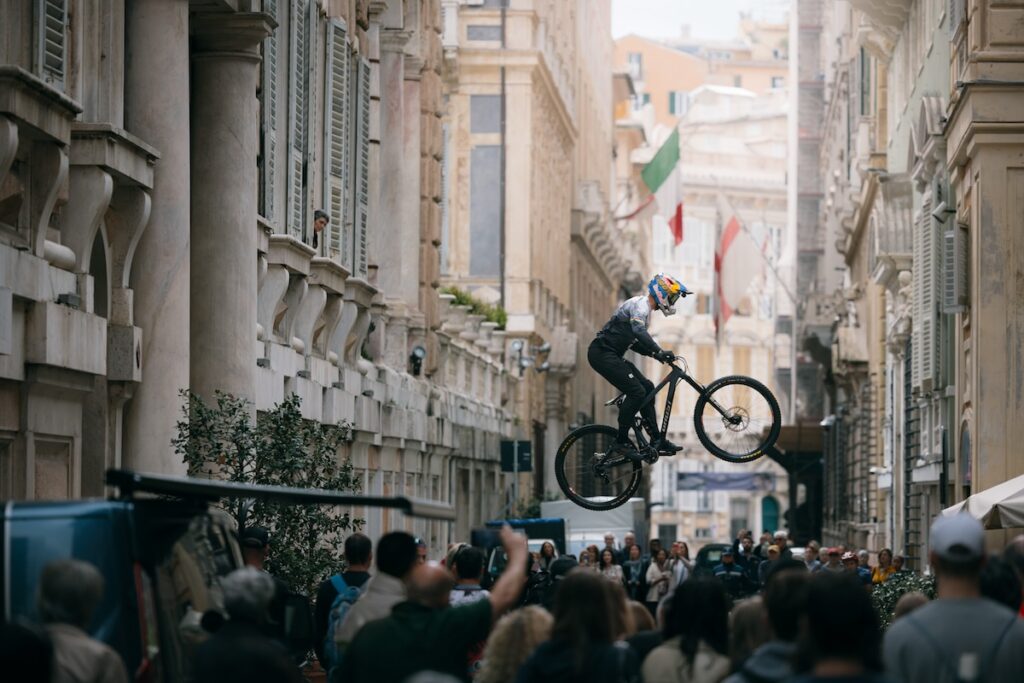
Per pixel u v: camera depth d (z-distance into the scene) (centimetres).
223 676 1299
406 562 1730
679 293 3111
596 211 11194
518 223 8506
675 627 1492
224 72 3262
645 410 3106
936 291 5106
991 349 4206
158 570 1358
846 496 10212
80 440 2628
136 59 2906
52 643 1163
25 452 2402
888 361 7662
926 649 1338
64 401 2555
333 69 4403
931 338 5134
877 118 8081
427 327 5841
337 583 2214
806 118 15775
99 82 2738
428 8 5806
